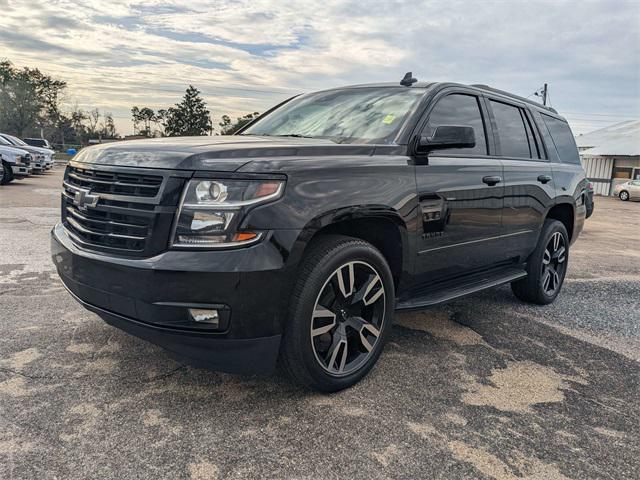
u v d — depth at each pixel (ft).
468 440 7.82
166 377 9.32
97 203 8.42
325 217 8.29
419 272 10.73
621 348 12.32
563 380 10.27
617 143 116.67
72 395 8.52
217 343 7.68
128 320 8.04
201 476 6.64
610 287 19.07
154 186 7.84
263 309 7.73
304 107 13.17
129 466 6.75
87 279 8.41
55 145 240.53
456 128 9.89
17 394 8.46
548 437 8.06
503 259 13.70
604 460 7.52
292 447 7.38
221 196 7.55
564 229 16.34
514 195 13.35
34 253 19.02
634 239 36.19
